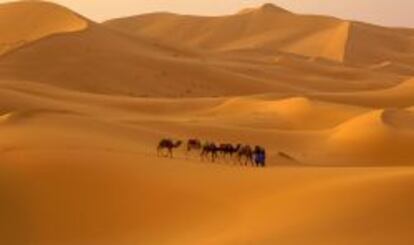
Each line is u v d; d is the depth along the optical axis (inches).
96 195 1736.0
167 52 7578.7
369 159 3265.3
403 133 3383.4
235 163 2342.5
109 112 4429.1
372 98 6466.5
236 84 6761.8
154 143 2839.6
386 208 1314.0
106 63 6269.7
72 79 5905.5
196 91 6323.8
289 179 1648.6
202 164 1900.8
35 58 6082.7
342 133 3528.5
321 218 1344.7
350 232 1268.5
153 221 1627.7
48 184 1790.1
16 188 1790.1
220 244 1352.1
